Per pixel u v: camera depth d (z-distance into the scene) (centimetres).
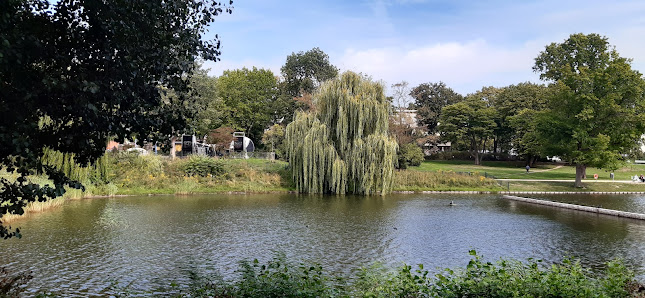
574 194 4219
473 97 7494
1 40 487
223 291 1005
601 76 4272
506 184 4556
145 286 1326
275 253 1753
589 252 1827
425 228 2345
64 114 595
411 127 6938
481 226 2430
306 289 846
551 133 4588
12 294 999
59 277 1402
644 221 2638
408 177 4478
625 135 4338
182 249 1797
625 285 872
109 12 573
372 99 3975
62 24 601
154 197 3575
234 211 2856
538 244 1980
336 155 3838
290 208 3020
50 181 2691
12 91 553
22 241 1892
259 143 7594
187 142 5019
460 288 812
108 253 1716
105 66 598
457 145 8081
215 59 692
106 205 3052
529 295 748
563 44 5222
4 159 593
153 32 622
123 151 4194
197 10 671
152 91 646
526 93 6912
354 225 2400
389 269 1540
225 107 6775
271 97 7662
